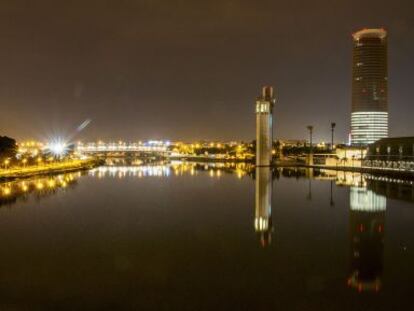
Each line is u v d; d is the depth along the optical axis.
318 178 130.62
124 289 29.77
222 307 26.94
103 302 27.59
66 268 34.38
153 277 32.22
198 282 31.12
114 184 110.31
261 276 32.53
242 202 74.56
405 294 29.02
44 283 30.92
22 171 137.25
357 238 45.16
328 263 35.97
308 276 32.56
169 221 55.12
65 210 64.69
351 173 155.00
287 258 37.34
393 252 39.44
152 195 85.50
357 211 64.06
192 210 64.88
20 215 59.91
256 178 132.38
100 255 38.19
